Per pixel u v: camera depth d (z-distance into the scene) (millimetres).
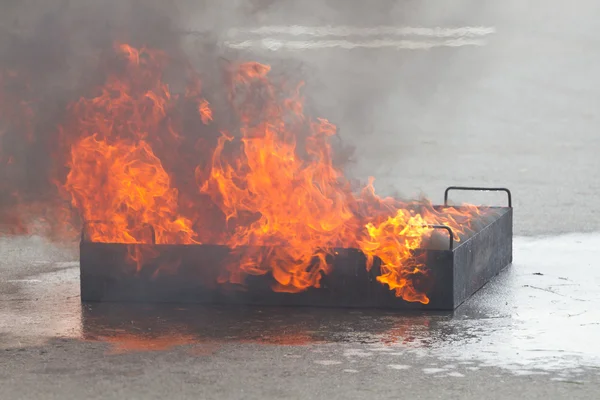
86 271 12133
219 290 11945
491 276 13367
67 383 8898
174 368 9336
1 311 11664
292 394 8539
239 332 10656
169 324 11023
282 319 11211
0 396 8555
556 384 8812
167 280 12023
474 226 12891
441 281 11516
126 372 9227
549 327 10781
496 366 9344
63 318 11320
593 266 14164
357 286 11688
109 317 11359
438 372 9164
